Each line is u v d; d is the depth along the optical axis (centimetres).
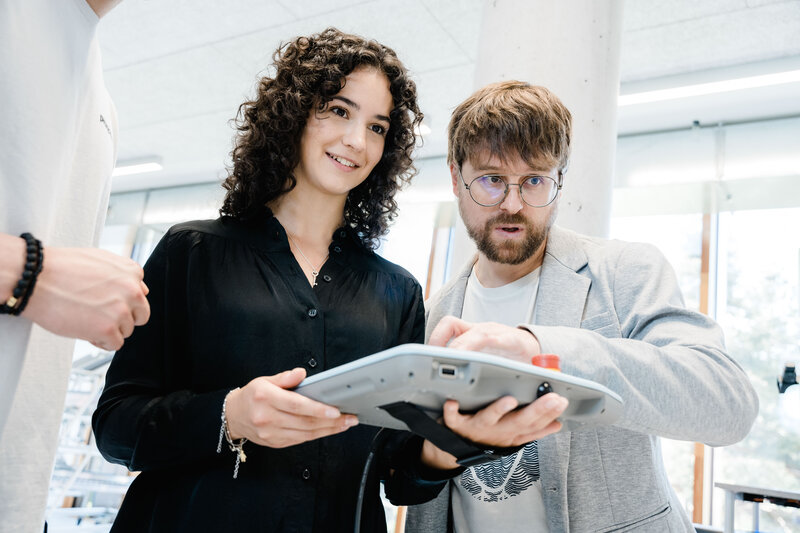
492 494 109
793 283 417
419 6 340
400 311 111
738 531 186
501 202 116
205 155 558
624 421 83
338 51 106
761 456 397
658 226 470
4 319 64
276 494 87
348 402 66
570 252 121
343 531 92
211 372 91
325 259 110
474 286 131
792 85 373
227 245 100
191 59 414
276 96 106
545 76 224
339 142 105
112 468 518
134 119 504
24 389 78
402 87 110
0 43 62
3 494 75
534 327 83
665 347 95
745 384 92
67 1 69
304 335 96
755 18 329
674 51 364
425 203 520
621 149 456
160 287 95
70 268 59
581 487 103
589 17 233
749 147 418
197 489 85
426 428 67
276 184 104
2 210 63
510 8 233
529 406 64
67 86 70
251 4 356
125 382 90
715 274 444
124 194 673
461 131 121
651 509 102
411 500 99
